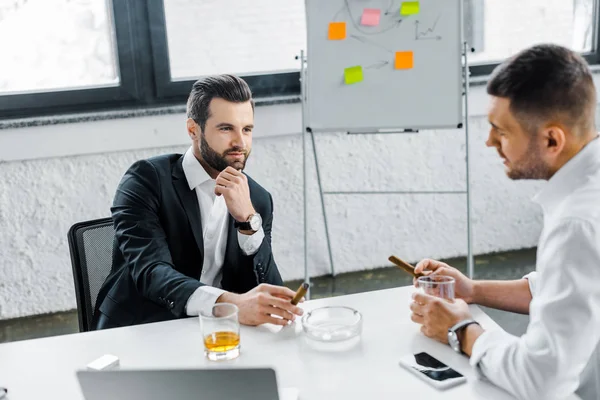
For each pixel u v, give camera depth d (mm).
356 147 3268
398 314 1503
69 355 1366
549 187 1204
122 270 1794
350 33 2674
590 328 1104
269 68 3188
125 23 2930
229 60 3141
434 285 1440
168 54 3025
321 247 3340
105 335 1455
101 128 2900
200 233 1835
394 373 1240
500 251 3566
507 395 1163
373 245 3408
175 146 3043
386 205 3371
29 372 1301
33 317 3047
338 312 1462
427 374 1216
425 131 3326
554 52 1168
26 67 2916
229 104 1806
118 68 2975
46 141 2848
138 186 1801
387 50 2662
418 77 2654
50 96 2904
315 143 3207
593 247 1105
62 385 1247
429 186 3398
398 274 3381
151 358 1341
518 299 1537
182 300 1566
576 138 1171
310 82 2715
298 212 3270
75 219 3000
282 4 3127
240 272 1830
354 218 3348
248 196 1791
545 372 1112
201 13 3053
